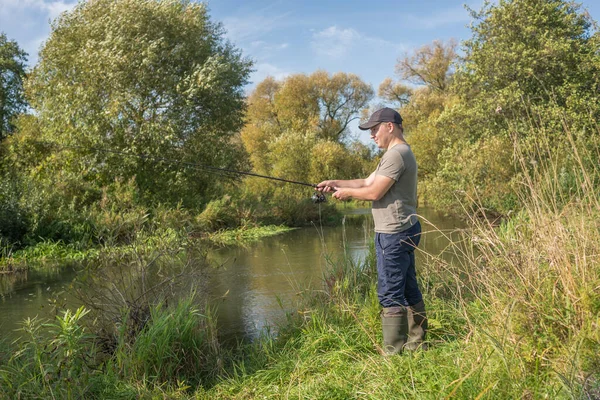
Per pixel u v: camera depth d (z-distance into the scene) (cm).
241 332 447
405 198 335
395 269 332
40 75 1617
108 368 326
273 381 321
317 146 3094
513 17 1353
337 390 281
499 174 1200
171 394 312
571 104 1105
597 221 313
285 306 525
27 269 898
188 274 435
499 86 1360
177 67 1636
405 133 3434
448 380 250
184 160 1627
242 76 1916
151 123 1512
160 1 1634
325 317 408
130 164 1500
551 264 288
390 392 263
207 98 1664
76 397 295
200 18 1769
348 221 1745
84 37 1588
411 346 330
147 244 475
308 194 2041
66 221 1155
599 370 220
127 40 1550
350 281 483
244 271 751
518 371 235
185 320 375
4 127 2741
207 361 361
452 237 927
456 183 1348
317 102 4359
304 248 1020
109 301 411
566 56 1249
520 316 265
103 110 1495
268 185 2427
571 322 253
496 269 312
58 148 1476
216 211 1482
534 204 331
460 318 367
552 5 1322
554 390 221
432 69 3741
